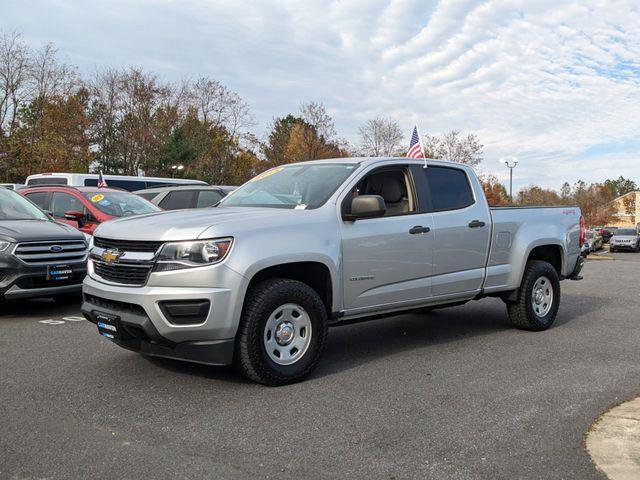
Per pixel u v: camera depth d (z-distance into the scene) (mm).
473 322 8008
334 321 5527
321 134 45750
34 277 7777
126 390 4801
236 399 4609
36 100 41688
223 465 3443
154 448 3672
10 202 8969
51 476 3281
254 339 4754
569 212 8016
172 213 5375
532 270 7277
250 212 5195
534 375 5387
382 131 45406
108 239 5090
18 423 4062
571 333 7336
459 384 5082
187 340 4672
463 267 6500
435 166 6531
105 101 45406
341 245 5348
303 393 4785
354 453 3637
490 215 6816
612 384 5121
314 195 5598
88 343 6379
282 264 5047
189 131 48250
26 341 6473
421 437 3900
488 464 3506
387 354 6145
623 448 3715
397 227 5828
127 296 4715
